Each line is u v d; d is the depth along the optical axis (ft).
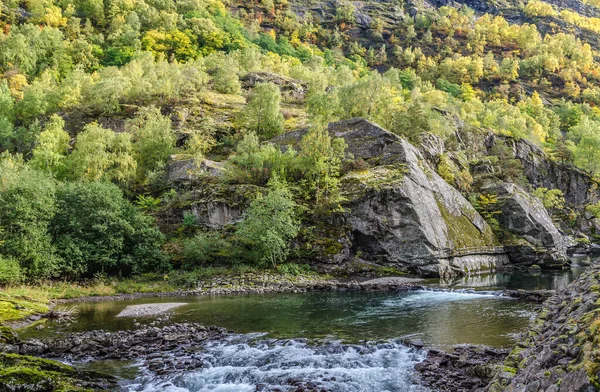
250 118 291.17
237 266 165.07
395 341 77.66
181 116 301.63
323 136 204.74
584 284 79.92
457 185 250.37
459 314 100.58
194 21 573.74
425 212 180.65
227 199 191.72
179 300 130.93
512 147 348.18
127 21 554.05
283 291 143.64
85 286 149.48
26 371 57.41
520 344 60.54
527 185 310.86
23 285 139.03
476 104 536.83
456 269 178.50
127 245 170.91
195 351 76.69
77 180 205.87
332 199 181.16
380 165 204.74
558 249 221.46
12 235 147.23
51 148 240.73
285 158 208.33
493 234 219.00
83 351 77.51
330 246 172.35
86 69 455.63
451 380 59.57
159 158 247.91
